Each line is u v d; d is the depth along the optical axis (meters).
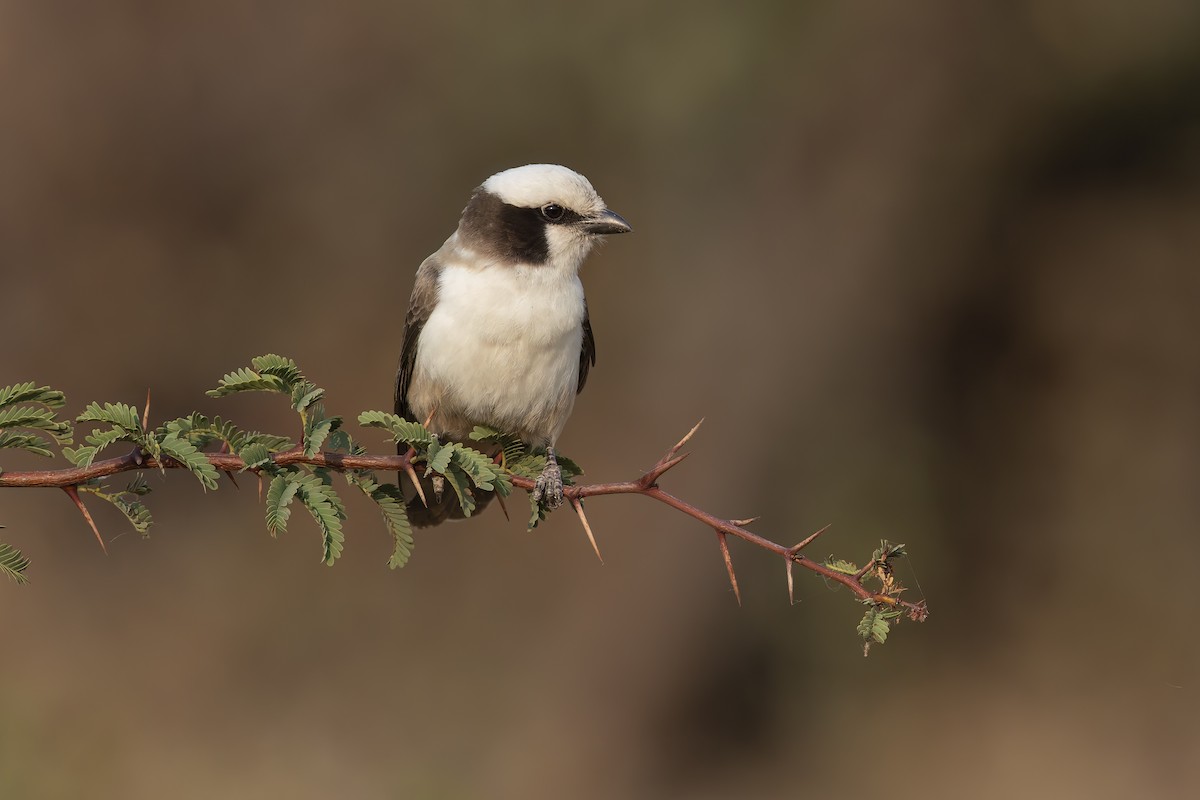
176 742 14.39
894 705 16.06
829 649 16.00
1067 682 16.44
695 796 15.38
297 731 14.85
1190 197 17.27
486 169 17.25
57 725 14.09
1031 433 17.36
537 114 17.12
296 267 17.34
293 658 15.73
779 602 15.82
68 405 16.48
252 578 16.23
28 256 16.47
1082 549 17.09
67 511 16.20
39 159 16.44
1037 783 15.32
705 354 15.96
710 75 16.05
